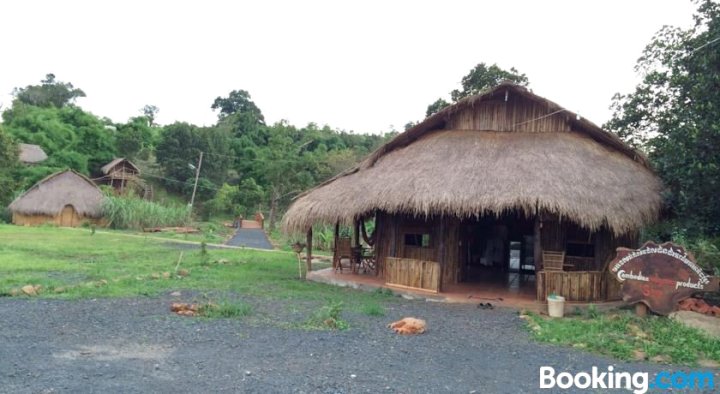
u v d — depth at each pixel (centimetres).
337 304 1076
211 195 6084
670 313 1057
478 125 1655
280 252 2673
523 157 1395
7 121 6569
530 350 844
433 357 785
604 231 1377
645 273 1086
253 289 1375
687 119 1215
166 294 1250
